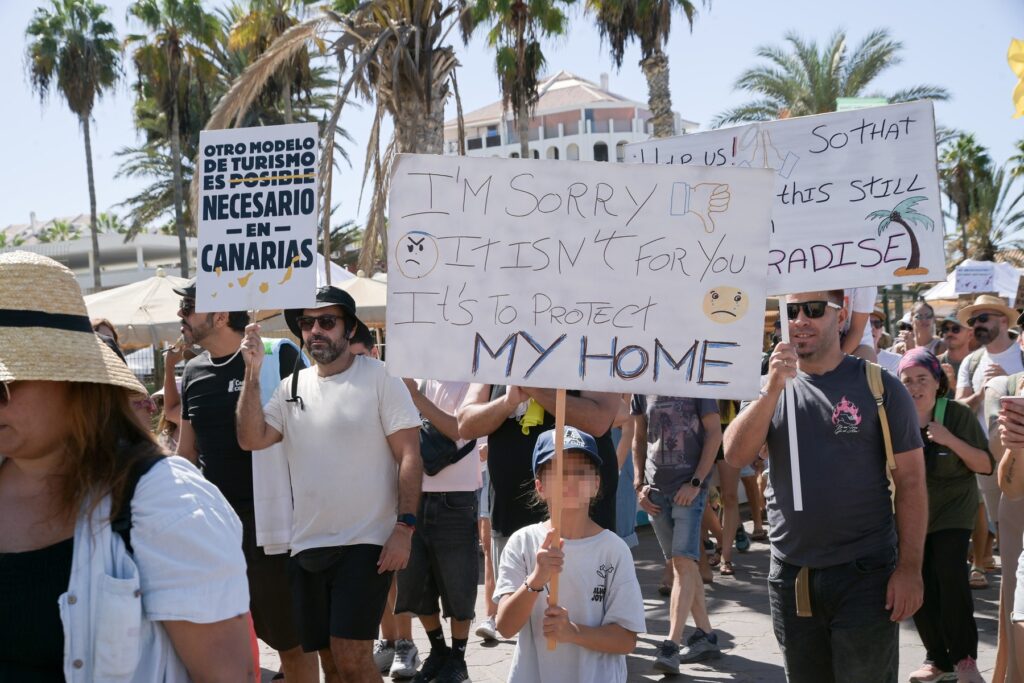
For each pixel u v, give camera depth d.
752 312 3.25
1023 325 4.55
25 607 1.91
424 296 3.42
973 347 9.24
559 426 3.27
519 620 3.23
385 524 4.25
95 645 1.87
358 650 4.13
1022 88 3.11
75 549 1.92
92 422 1.99
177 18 34.78
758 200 3.27
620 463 5.95
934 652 5.27
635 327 3.30
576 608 3.29
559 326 3.34
